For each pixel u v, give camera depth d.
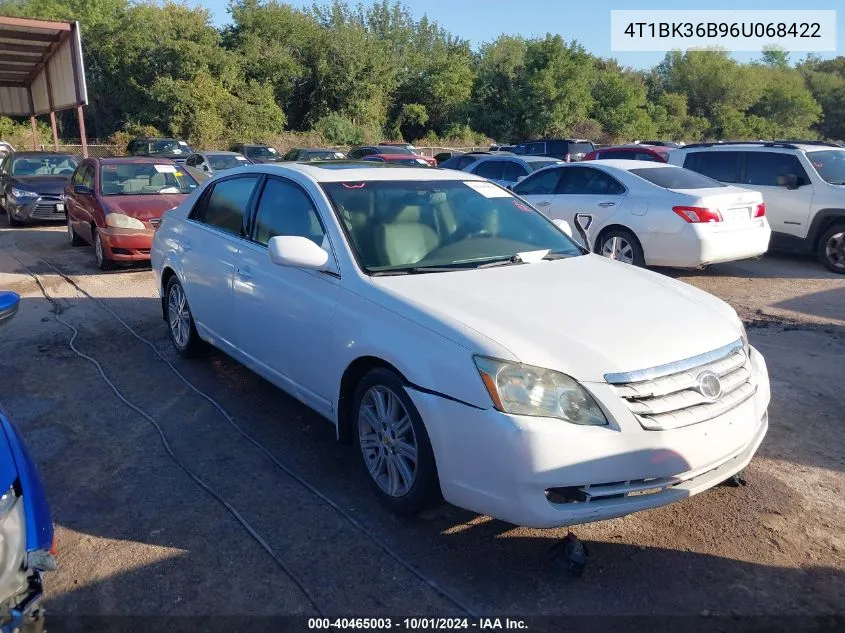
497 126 50.22
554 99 48.38
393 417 3.62
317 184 4.49
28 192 14.27
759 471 4.20
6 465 2.50
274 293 4.47
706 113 63.78
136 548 3.43
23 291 8.83
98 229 9.89
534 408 3.05
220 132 38.34
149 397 5.30
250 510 3.76
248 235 4.99
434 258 4.21
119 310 7.86
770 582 3.20
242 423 4.84
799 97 65.12
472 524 3.64
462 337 3.25
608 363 3.14
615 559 3.36
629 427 3.07
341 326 3.86
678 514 3.74
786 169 10.54
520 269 4.18
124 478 4.09
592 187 9.97
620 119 51.59
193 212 5.93
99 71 40.38
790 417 4.98
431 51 57.44
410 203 4.55
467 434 3.15
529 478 3.00
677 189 9.21
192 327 5.87
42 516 2.52
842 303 8.26
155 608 3.02
